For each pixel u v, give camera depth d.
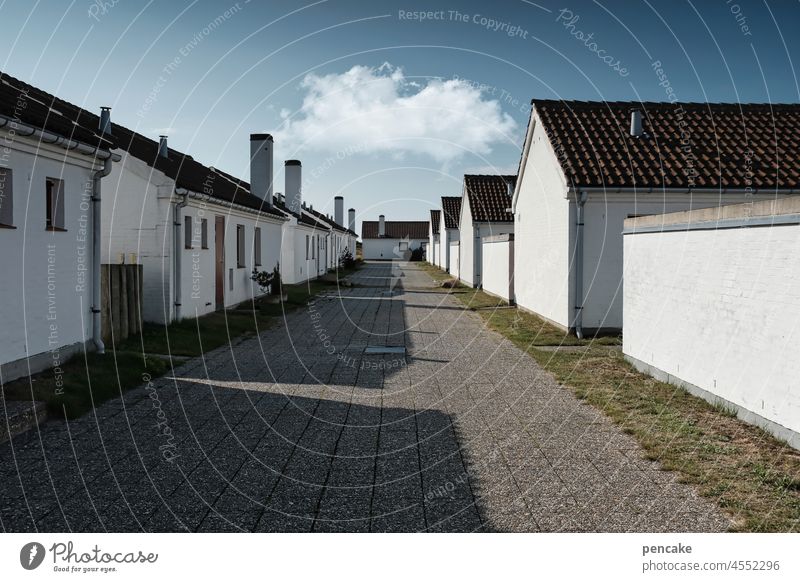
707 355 7.70
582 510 4.66
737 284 6.98
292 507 4.72
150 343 11.32
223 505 4.73
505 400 8.04
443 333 14.18
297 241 27.92
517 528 4.40
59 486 4.99
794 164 13.95
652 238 9.38
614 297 13.32
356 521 4.51
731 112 15.90
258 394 8.24
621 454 5.87
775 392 6.24
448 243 41.09
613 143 14.40
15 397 6.88
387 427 6.82
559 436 6.47
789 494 4.89
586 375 9.48
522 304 18.41
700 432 6.45
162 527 4.37
